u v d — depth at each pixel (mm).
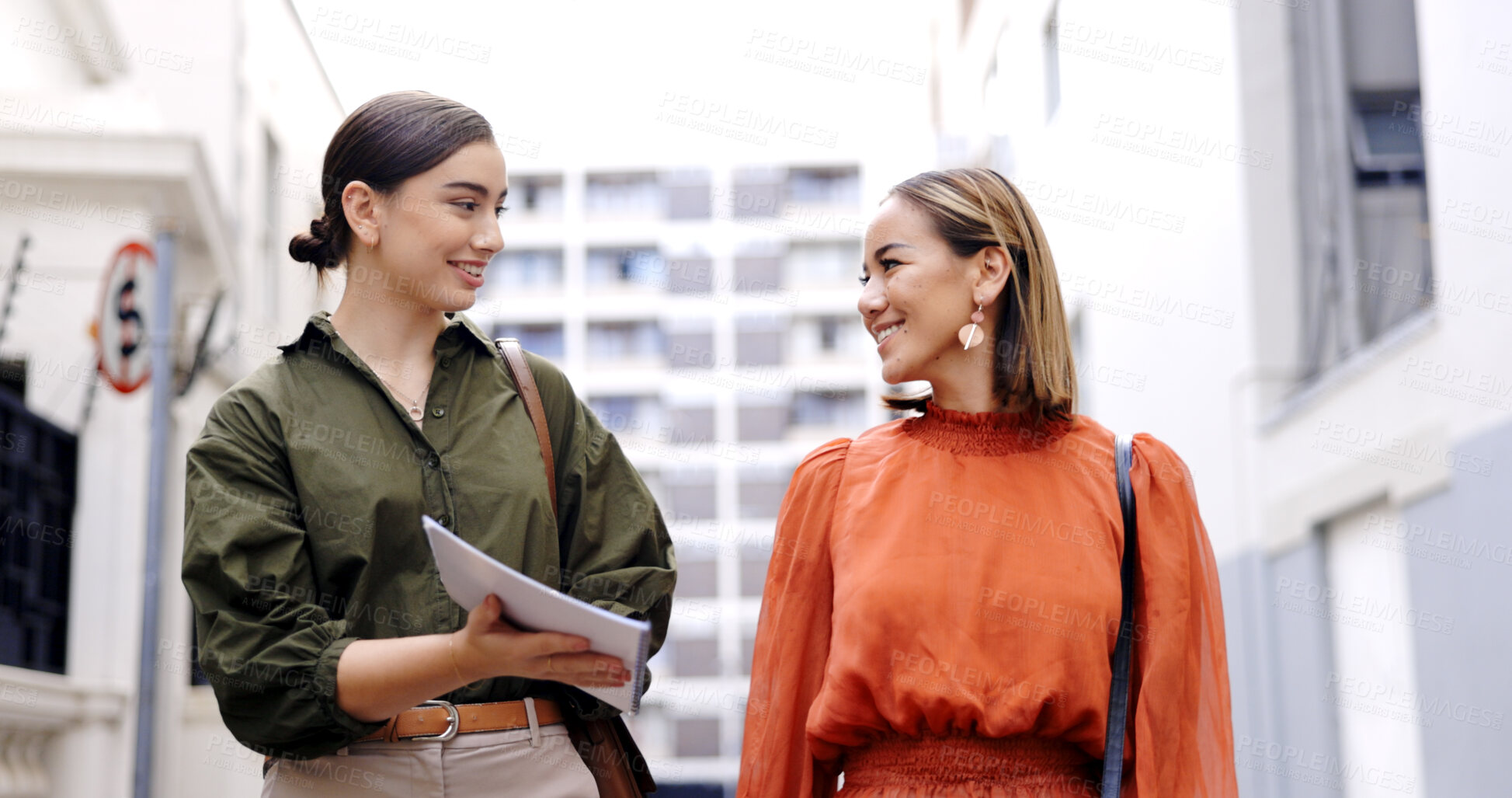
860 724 2559
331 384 2443
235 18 10695
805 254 61031
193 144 8281
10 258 8070
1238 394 9219
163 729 8930
